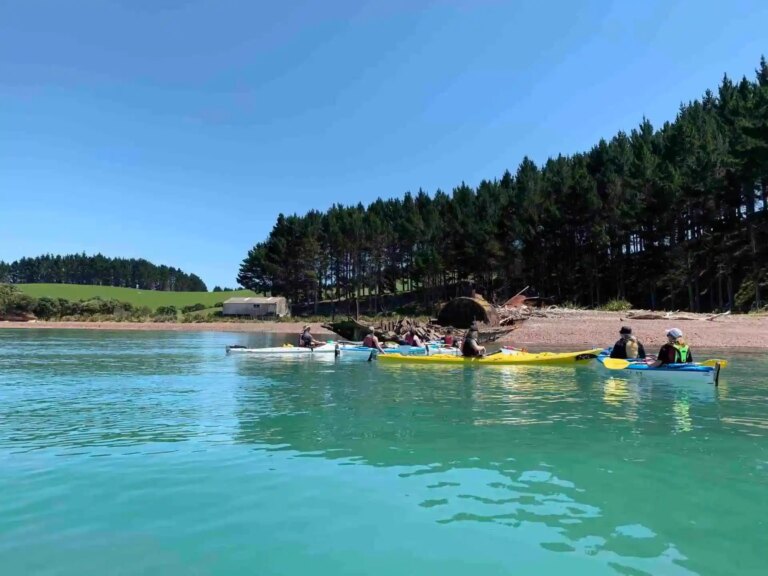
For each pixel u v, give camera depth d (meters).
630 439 8.04
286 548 4.39
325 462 6.86
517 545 4.41
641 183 53.09
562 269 63.12
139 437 8.30
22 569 4.03
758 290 41.44
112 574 3.95
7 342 36.78
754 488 5.80
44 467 6.66
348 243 82.94
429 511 5.17
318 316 80.94
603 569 3.99
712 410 10.35
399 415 10.03
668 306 54.66
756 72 66.69
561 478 6.17
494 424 9.17
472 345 19.94
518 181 73.00
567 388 13.49
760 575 3.89
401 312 79.88
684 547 4.37
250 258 104.12
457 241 71.38
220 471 6.48
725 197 45.91
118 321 75.62
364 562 4.14
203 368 19.25
